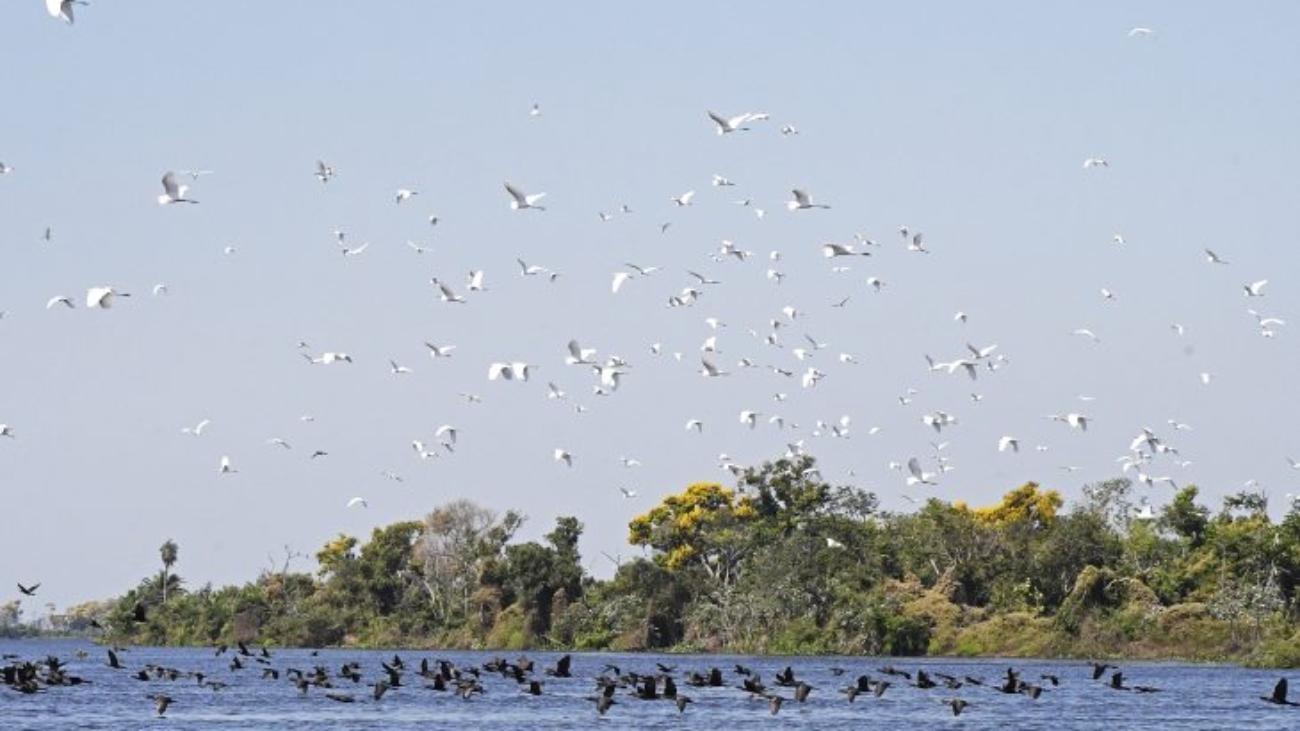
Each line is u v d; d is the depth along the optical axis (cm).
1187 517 17662
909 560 17775
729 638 17812
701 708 9938
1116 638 16400
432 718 9350
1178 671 14388
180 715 9525
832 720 9312
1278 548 16300
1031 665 15262
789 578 17538
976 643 16600
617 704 10125
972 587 17588
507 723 9069
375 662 16225
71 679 10006
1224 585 16475
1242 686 12300
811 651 16838
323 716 9456
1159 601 16850
